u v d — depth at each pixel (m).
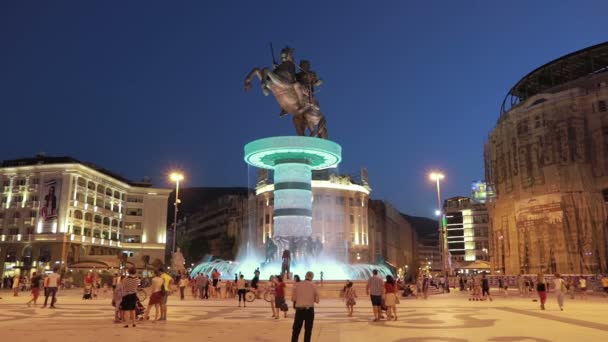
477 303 25.44
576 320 15.81
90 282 28.25
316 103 28.09
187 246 110.38
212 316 16.97
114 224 90.69
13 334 11.70
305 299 9.69
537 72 65.94
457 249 119.19
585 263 52.28
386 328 13.45
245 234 102.19
